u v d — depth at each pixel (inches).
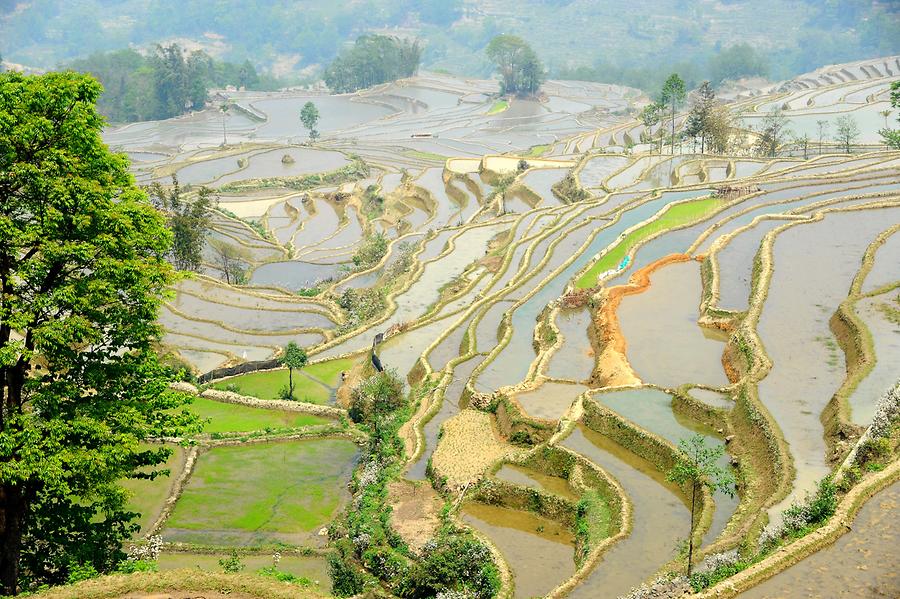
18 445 1272.1
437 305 3366.1
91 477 1309.1
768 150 5959.6
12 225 1277.1
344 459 2308.1
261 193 6943.9
